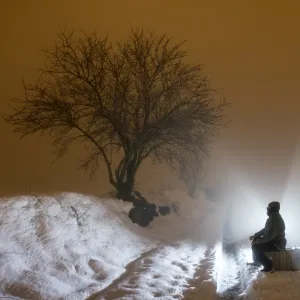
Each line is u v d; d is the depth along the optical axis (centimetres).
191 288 748
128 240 1124
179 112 1472
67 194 1173
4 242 807
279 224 835
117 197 1477
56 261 814
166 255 998
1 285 676
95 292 719
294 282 746
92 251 935
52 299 659
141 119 1484
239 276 903
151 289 728
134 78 1482
